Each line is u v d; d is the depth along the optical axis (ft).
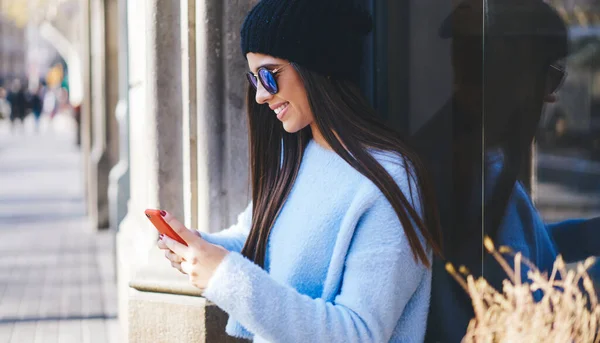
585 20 6.14
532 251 6.71
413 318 5.62
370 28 5.89
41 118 166.09
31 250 28.48
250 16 5.69
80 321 18.95
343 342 5.14
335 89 5.73
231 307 5.18
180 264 5.70
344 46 5.65
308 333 5.12
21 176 56.54
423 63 7.81
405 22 7.91
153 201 9.29
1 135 113.29
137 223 11.17
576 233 6.32
